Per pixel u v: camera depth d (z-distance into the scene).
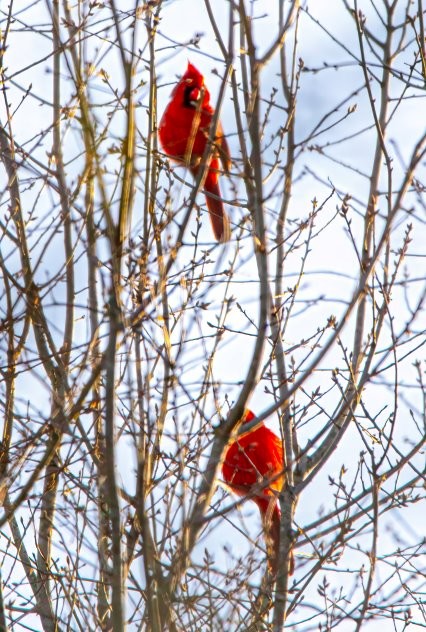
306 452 10.81
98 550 9.77
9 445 10.46
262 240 9.21
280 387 11.08
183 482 8.95
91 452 9.70
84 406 10.12
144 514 8.44
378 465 10.39
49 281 10.63
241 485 11.70
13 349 10.62
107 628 9.49
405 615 10.98
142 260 9.73
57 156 11.13
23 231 10.95
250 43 9.43
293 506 10.81
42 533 10.85
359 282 10.33
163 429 9.46
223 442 9.16
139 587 9.20
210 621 9.05
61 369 10.15
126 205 8.63
